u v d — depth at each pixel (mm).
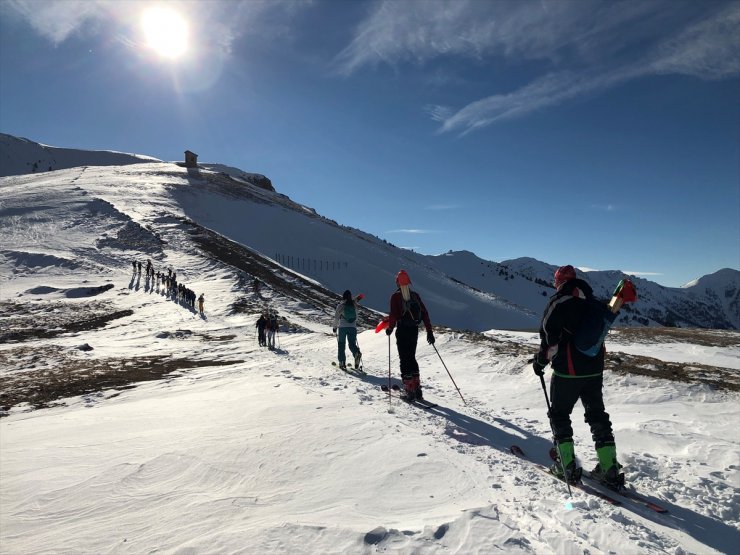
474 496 3238
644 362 9469
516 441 5059
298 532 2588
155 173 98375
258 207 88188
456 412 6223
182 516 3014
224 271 41688
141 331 24844
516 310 96500
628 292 3715
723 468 4145
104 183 79562
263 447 4227
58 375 13523
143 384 11078
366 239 116125
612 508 3180
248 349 19000
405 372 6805
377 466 3740
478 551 2420
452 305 84625
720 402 6777
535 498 3246
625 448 4781
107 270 41250
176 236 52031
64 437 5375
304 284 46250
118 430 5512
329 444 4262
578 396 4020
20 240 47750
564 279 4027
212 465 3875
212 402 6879
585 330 3770
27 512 3248
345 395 6766
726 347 19703
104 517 3100
